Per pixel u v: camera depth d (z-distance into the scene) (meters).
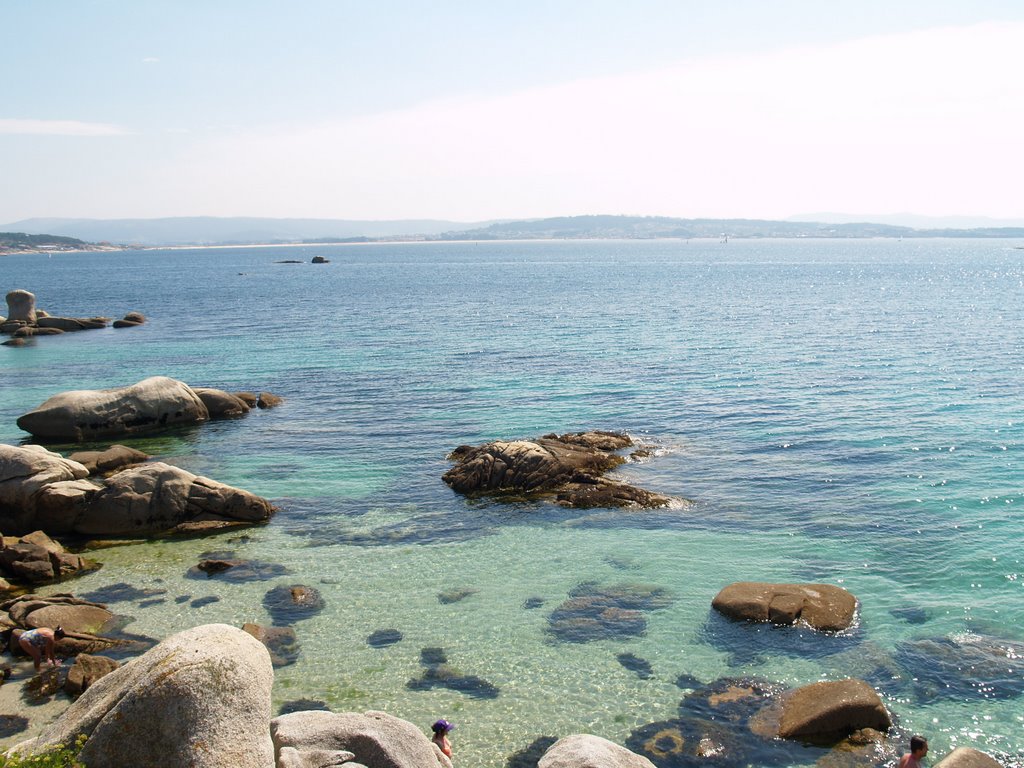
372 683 18.52
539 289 137.00
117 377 58.41
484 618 21.64
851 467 33.88
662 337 73.00
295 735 13.04
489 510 30.02
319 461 36.75
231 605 22.56
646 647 20.00
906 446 36.56
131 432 42.31
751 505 29.83
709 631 20.70
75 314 104.81
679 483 32.38
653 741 16.36
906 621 20.95
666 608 22.03
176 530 28.39
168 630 21.09
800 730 16.31
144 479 28.92
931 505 29.25
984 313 90.44
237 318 96.81
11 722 16.94
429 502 31.05
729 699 17.73
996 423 39.94
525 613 21.92
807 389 49.16
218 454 38.25
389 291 137.00
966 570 23.86
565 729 16.78
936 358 59.31
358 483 33.56
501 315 94.94
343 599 22.88
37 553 25.05
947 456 34.94
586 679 18.62
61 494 28.19
